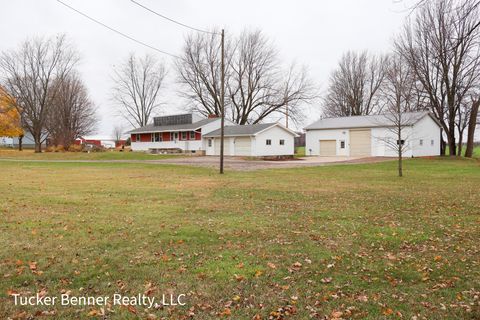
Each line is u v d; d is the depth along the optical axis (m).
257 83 55.84
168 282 5.02
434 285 4.89
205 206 10.53
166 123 51.38
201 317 4.10
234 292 4.71
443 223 8.35
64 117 57.28
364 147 39.19
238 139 41.06
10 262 5.71
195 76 56.62
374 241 6.94
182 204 10.87
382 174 20.77
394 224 8.26
